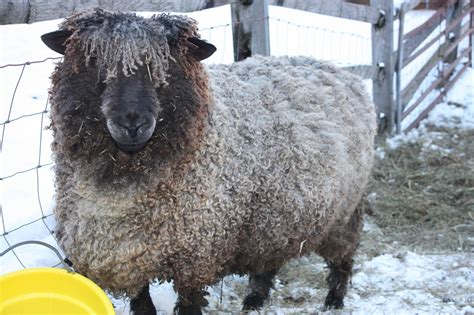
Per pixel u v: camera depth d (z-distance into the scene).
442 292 5.05
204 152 3.55
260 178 3.83
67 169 3.47
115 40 3.19
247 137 3.81
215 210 3.60
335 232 4.61
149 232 3.46
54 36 3.35
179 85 3.35
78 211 3.45
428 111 9.48
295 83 4.27
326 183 4.13
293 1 6.07
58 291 3.16
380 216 6.59
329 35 9.97
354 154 4.53
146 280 3.62
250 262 4.07
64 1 4.24
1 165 5.44
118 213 3.40
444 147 8.28
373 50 8.16
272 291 5.00
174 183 3.42
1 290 3.07
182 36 3.39
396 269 5.48
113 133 3.11
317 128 4.20
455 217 6.61
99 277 3.55
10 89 6.85
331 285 4.81
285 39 9.35
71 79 3.30
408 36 8.77
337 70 4.71
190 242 3.54
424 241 6.12
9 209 4.79
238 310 4.62
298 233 4.08
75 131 3.30
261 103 4.01
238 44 5.64
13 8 4.02
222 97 3.83
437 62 9.85
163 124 3.33
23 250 4.43
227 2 5.31
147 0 4.68
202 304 3.80
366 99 4.79
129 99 3.12
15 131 6.09
